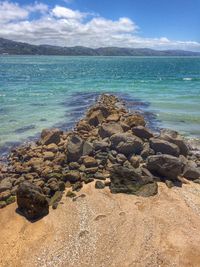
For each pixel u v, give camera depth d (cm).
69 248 781
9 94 3481
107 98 2975
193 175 1141
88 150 1287
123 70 9381
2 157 1451
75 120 2164
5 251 782
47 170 1141
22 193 898
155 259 734
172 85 4634
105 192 1027
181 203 957
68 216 905
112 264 726
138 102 2939
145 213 905
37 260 748
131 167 1170
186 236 805
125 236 811
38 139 1706
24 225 874
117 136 1327
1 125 2014
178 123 2061
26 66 11681
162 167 1097
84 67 11444
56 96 3353
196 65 13600
